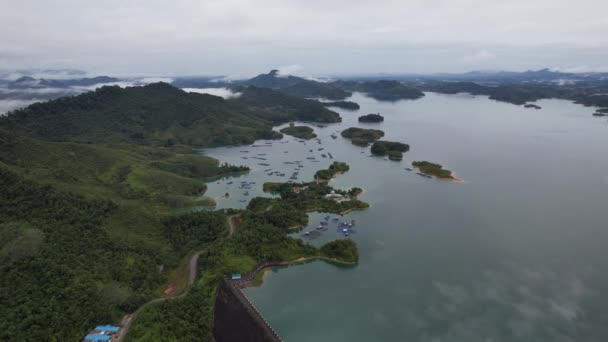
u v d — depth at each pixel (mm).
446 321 147125
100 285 152500
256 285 171000
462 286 168500
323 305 157125
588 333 140375
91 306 141625
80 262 160250
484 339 138000
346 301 159750
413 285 169875
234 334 134250
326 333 141125
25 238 156125
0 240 155875
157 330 132875
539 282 170375
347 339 138000
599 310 152125
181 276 172250
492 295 161875
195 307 148375
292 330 142625
